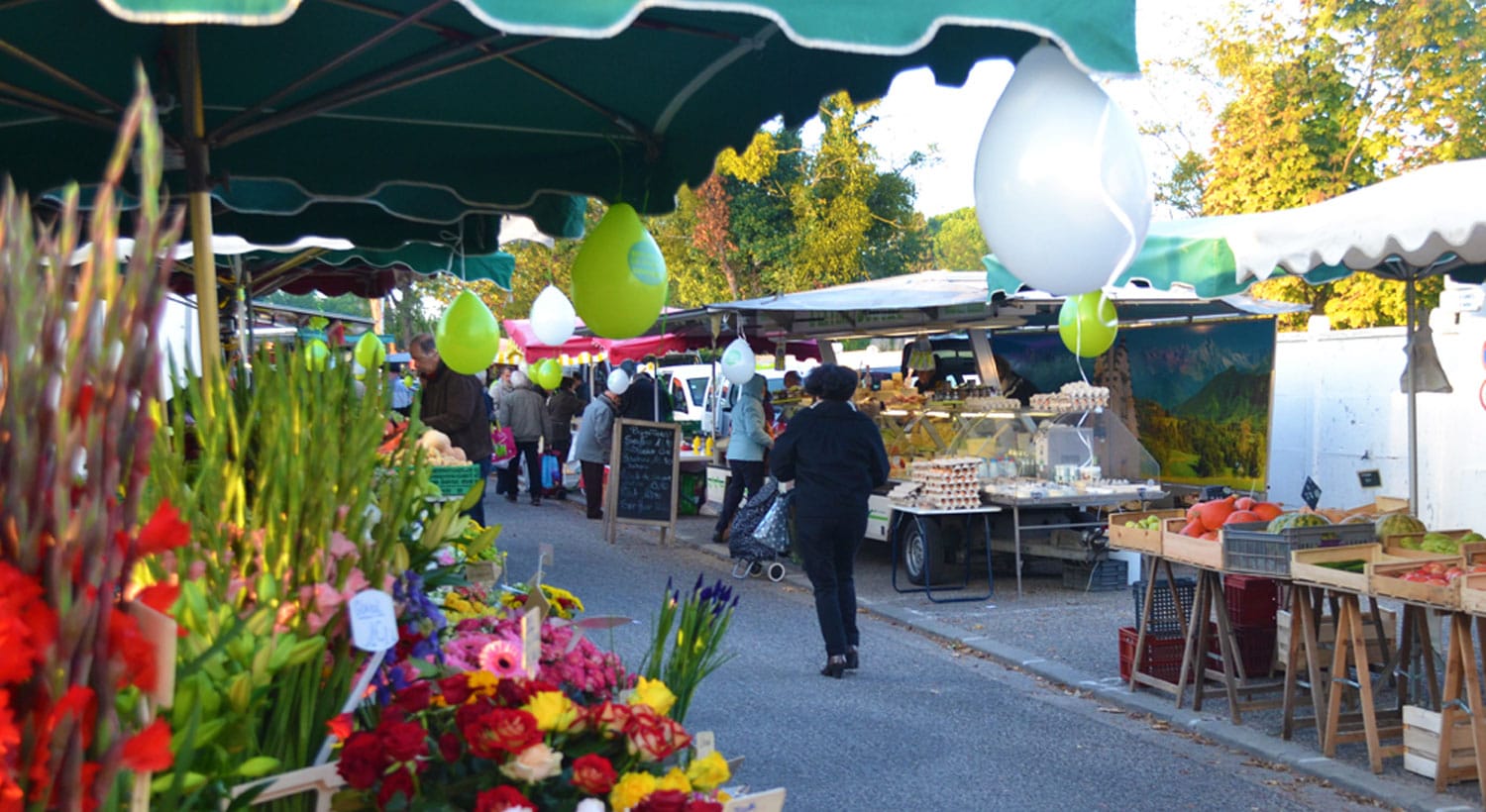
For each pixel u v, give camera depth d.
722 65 3.76
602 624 3.23
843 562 7.38
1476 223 4.96
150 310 1.27
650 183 4.38
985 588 10.26
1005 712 6.54
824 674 7.29
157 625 1.35
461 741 2.15
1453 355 10.78
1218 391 12.95
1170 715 6.32
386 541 2.23
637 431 13.21
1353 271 7.11
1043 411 10.51
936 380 14.21
